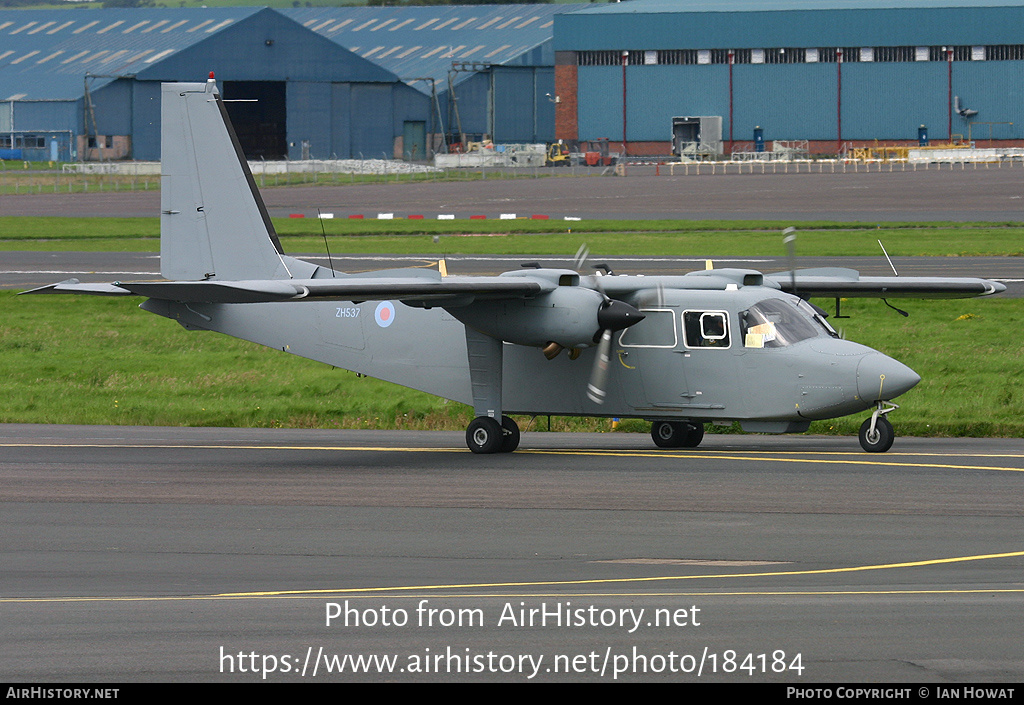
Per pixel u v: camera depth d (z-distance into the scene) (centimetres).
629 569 3350
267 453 5734
